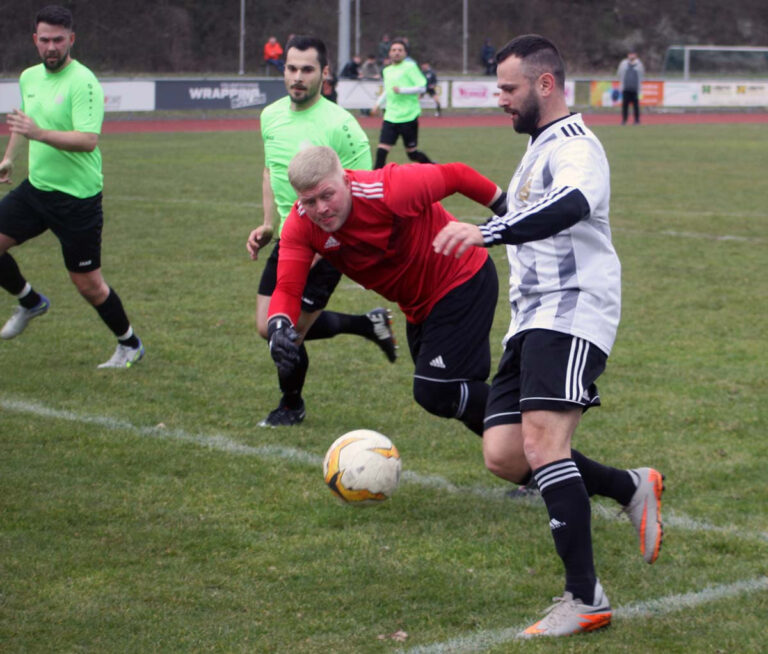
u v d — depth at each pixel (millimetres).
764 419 9727
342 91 55094
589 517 5855
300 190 6363
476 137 42562
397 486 6805
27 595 6125
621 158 34844
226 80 53969
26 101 10836
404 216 6859
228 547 6906
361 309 14469
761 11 94812
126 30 74938
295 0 81500
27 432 9195
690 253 18438
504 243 5438
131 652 5488
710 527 7281
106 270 16828
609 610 5809
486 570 6594
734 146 39438
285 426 9555
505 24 88000
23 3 69500
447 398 7625
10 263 11227
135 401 10242
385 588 6320
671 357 11961
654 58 90812
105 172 30656
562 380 5789
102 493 7812
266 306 9227
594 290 5875
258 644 5594
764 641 5637
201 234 20312
